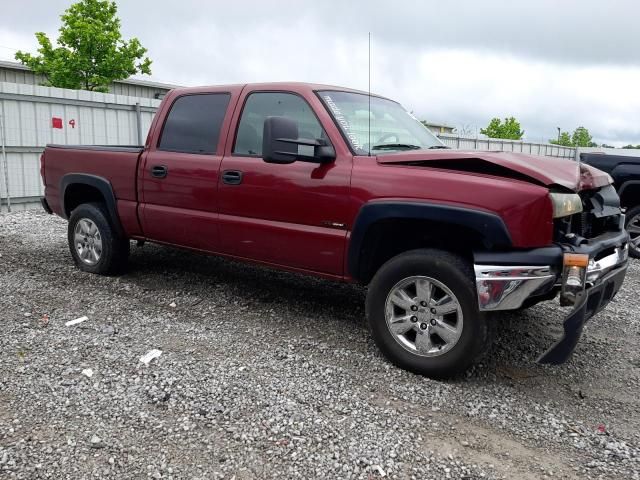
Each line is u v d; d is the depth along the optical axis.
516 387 3.67
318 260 4.17
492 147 22.06
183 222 4.97
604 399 3.59
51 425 2.99
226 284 5.75
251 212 4.48
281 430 3.01
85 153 5.77
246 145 4.60
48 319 4.57
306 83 4.48
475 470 2.75
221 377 3.59
